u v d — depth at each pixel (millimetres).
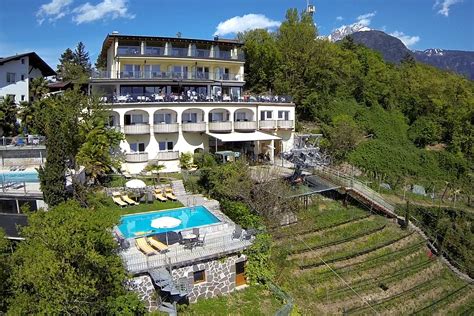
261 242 29859
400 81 87188
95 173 39750
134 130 47562
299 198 40031
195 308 26156
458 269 38875
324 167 50062
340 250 35625
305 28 75250
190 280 26641
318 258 33688
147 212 35594
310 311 28281
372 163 59062
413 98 80625
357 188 44656
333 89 75312
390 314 30484
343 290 31062
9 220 31172
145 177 45375
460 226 45844
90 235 20016
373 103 76375
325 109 69750
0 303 19672
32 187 34375
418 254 38250
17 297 19062
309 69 71250
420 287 34125
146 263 25531
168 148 50531
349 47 95250
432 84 85188
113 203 38125
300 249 33875
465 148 72188
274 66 73562
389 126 72875
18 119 51188
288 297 27859
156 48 57906
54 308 18609
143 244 28000
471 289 35594
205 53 60781
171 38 57438
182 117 52531
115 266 22094
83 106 41656
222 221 33312
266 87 74188
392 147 64500
